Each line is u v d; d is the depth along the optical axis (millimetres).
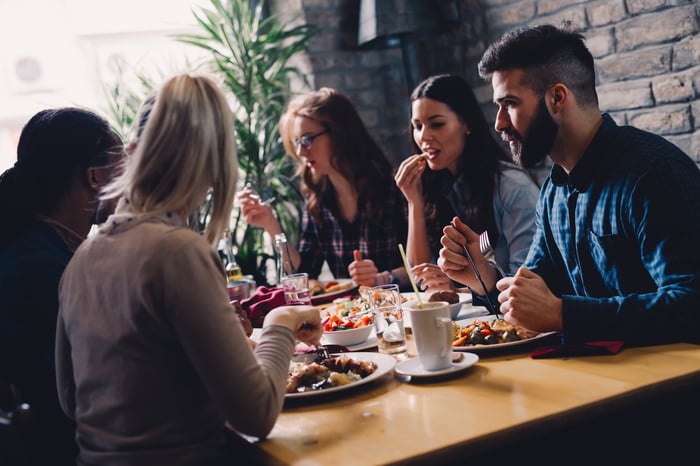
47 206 1711
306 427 1264
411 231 2740
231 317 1189
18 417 1242
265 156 3895
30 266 1615
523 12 3332
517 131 1712
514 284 1533
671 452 1324
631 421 1295
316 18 4047
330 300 2506
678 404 1330
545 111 1672
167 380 1197
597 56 3000
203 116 1262
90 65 4137
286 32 3881
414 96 2664
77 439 1309
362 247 3062
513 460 1210
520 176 2594
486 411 1212
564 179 1785
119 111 3818
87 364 1264
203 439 1216
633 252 1635
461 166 2660
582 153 1706
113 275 1221
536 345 1558
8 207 1682
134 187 1261
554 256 1906
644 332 1458
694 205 1535
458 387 1361
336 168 2992
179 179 1253
